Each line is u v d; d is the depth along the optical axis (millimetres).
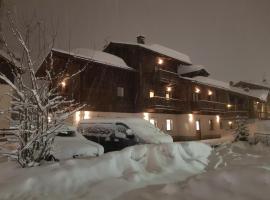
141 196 4230
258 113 45688
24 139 6219
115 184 5223
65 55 18781
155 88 26953
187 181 4547
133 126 10750
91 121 12070
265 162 7891
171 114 28281
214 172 4523
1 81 15172
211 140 28141
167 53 29516
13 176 5457
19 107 6336
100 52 24891
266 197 3652
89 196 4668
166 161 7410
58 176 5359
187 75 31734
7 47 6371
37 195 4824
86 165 5973
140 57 25922
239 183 4039
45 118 6227
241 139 17641
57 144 7422
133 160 7047
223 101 36906
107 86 23109
